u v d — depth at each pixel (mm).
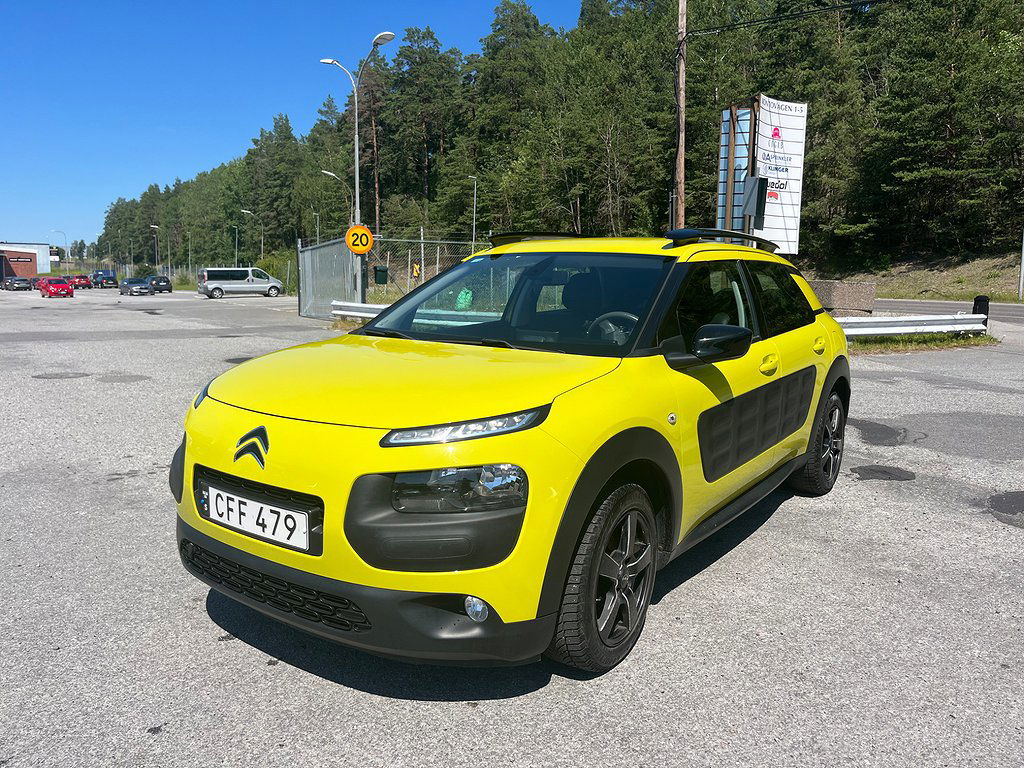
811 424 4762
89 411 7809
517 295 3744
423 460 2359
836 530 4648
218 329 17906
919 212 51219
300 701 2693
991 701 2779
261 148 138875
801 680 2895
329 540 2389
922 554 4270
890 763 2400
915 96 48969
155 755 2379
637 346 3148
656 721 2602
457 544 2338
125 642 3113
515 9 101938
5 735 2467
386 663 2975
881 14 62562
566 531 2508
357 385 2680
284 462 2479
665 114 64875
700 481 3328
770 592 3717
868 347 14367
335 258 21312
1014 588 3822
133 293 51688
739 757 2412
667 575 3924
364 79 104562
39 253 118688
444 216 90938
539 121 80250
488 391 2574
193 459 2799
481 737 2492
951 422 7805
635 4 112812
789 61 60125
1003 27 50594
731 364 3615
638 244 3883
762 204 12562
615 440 2688
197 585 3703
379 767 2332
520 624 2441
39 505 4891
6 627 3230
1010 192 46031
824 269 55688
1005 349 14609
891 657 3092
